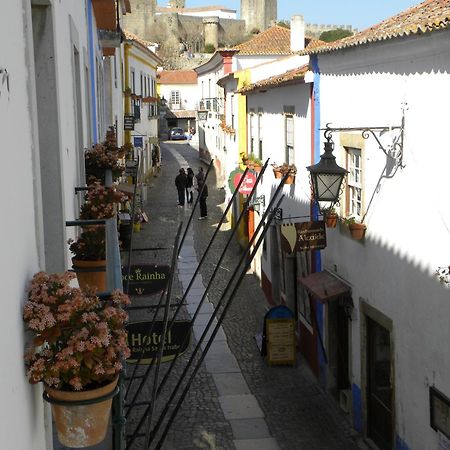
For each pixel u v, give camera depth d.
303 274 13.36
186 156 49.53
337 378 11.57
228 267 20.19
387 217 8.84
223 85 27.64
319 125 11.59
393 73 8.46
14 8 3.13
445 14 7.00
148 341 6.82
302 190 13.12
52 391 3.13
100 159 8.59
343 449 9.95
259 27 86.69
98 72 13.22
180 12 90.06
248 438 10.34
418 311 8.01
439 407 7.48
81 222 5.08
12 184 2.88
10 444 2.60
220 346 14.02
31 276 3.29
